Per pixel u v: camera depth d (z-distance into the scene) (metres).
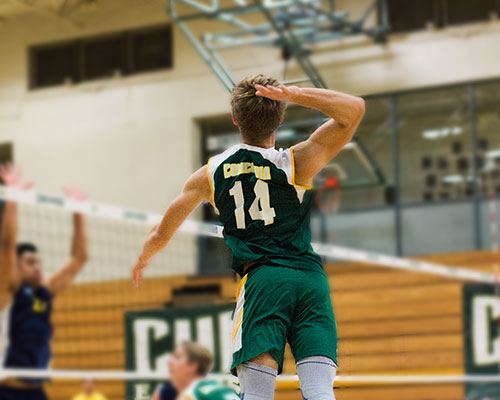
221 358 16.86
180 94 22.52
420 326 19.47
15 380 9.07
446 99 21.05
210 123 22.58
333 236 21.33
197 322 17.09
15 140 23.72
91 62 23.70
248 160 4.82
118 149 22.83
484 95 20.78
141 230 21.73
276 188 4.78
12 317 9.12
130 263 21.56
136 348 17.16
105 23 23.38
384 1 20.77
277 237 4.77
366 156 16.19
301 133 20.22
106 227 21.78
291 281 4.67
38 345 9.19
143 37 23.27
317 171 4.79
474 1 21.16
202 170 4.97
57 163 23.23
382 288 20.03
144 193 22.39
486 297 17.84
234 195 4.80
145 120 22.73
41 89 23.83
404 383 18.92
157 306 20.67
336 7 21.33
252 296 4.67
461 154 20.77
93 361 20.44
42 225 21.98
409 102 21.22
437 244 20.61
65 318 20.88
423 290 19.75
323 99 4.59
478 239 20.36
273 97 4.57
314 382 4.50
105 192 22.72
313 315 4.67
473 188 20.58
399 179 21.12
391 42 21.30
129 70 23.30
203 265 21.48
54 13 22.89
